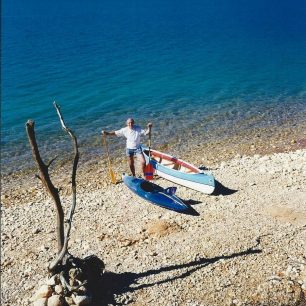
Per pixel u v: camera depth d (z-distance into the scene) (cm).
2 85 4444
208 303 1271
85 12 10438
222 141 2933
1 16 9781
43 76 4781
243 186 2047
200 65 5188
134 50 6038
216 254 1483
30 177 2494
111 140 2964
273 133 3062
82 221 1853
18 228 1869
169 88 4256
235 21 8656
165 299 1296
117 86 4362
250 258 1446
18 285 1464
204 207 1873
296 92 4066
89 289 1294
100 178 2405
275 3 11712
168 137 3012
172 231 1678
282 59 5466
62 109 3700
